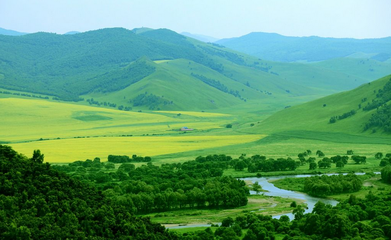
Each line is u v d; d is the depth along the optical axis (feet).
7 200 410.93
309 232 481.46
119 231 415.64
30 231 376.68
